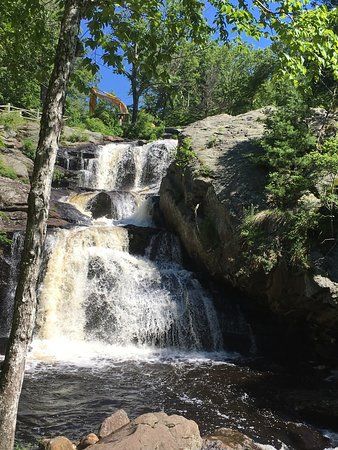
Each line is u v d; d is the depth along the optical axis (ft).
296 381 28.63
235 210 35.47
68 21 14.11
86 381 27.48
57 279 38.86
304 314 32.07
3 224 43.75
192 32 19.01
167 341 36.55
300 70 17.38
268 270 31.32
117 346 36.17
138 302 37.78
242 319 37.45
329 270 28.60
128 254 42.29
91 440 18.45
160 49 19.01
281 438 21.13
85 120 102.17
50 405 23.77
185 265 42.86
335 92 38.96
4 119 72.90
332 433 21.99
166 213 47.47
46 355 32.48
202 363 32.35
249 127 46.80
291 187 33.24
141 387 26.84
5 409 13.29
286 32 16.70
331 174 32.89
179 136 49.24
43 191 13.61
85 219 51.57
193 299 38.22
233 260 34.63
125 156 71.46
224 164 40.47
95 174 69.97
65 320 37.45
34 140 70.23
